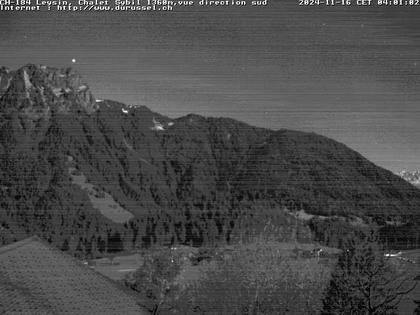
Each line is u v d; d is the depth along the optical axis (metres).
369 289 47.38
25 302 28.70
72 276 33.81
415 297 46.12
